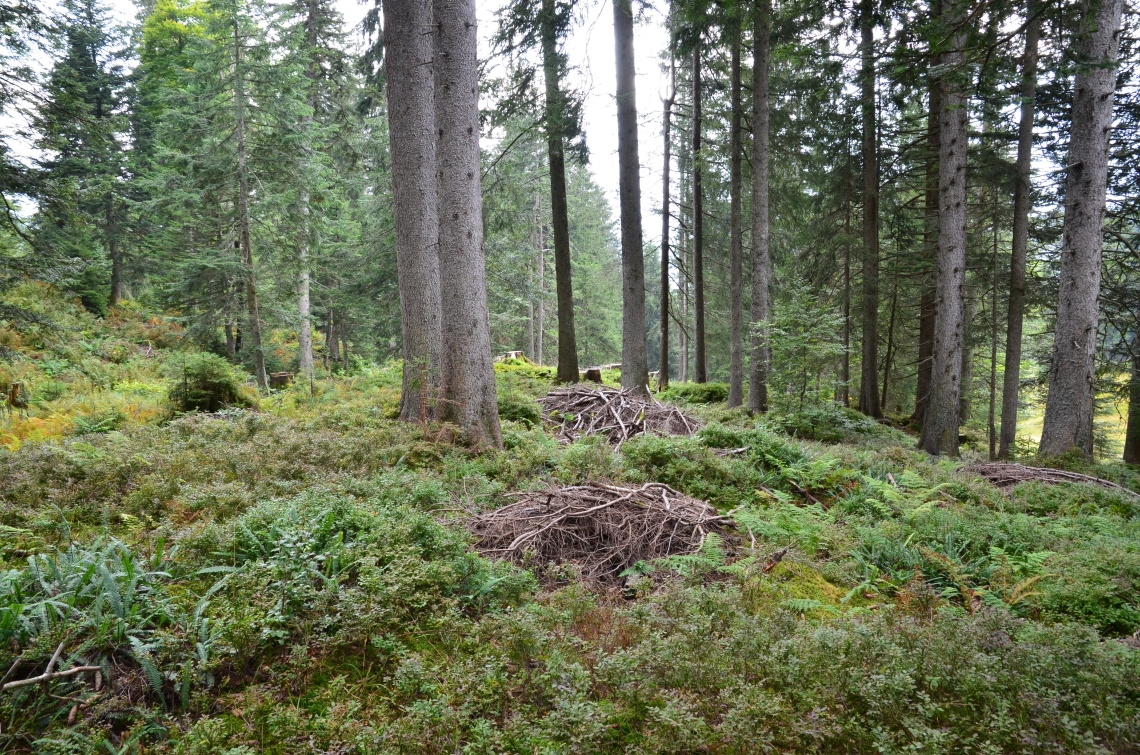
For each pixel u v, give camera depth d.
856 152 17.59
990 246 18.86
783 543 5.75
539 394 13.66
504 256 21.12
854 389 25.77
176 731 3.01
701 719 2.85
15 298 19.05
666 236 20.25
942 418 12.01
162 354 20.14
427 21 9.81
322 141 20.22
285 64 16.38
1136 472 10.57
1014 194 14.91
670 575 5.01
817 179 18.28
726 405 15.91
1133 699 3.06
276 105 16.44
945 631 3.59
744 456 8.73
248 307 16.69
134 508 5.56
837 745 2.91
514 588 4.52
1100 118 10.02
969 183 15.90
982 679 3.04
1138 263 16.36
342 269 20.81
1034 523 6.52
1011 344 14.83
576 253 38.66
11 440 8.97
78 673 3.19
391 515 5.16
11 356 11.59
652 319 48.91
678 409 11.70
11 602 3.47
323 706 3.27
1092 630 3.55
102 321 21.94
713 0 11.88
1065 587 4.73
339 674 3.51
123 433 8.40
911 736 2.83
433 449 7.84
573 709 2.91
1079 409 10.34
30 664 3.21
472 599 4.34
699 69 17.94
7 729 2.88
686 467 7.68
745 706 2.91
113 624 3.41
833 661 3.28
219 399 10.91
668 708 2.88
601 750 2.94
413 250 9.69
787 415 12.27
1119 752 2.70
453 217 8.43
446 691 3.24
